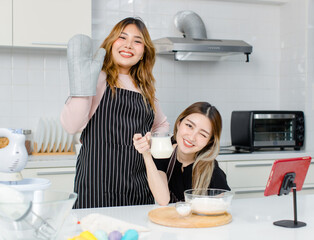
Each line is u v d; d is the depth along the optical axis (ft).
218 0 12.14
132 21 6.31
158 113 7.27
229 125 12.39
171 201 6.27
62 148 10.43
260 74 12.69
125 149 6.21
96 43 11.16
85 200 6.11
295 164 4.63
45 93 10.83
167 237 3.99
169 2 11.72
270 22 12.75
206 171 6.03
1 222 3.11
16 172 4.44
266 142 11.01
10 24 9.46
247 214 4.97
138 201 6.35
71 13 9.82
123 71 6.56
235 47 10.83
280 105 12.82
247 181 10.44
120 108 6.23
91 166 6.12
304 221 4.67
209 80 12.17
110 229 4.10
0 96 10.55
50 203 3.14
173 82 11.84
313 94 11.75
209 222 4.37
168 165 6.29
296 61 12.13
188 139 5.79
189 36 11.27
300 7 11.94
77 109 5.47
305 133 11.72
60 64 10.91
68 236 3.92
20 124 10.67
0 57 10.52
